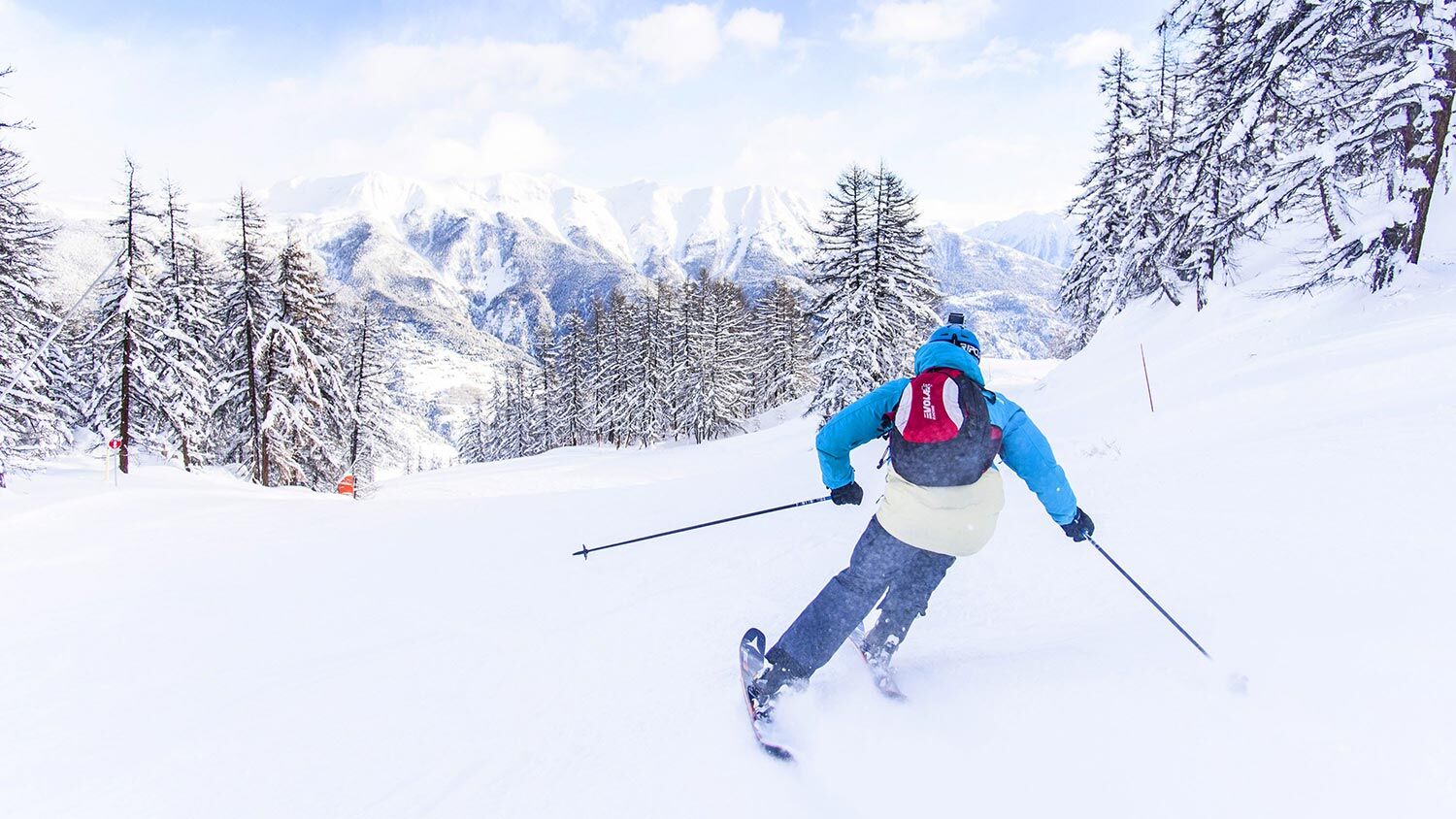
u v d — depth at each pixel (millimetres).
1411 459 4012
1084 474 5918
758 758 2275
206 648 4035
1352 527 3373
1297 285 13430
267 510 11781
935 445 2318
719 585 4352
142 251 25156
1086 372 19359
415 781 2389
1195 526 3967
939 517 2320
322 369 30609
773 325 63469
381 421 39938
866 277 28000
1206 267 17688
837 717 2404
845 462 2639
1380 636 2264
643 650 3373
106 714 3148
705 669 3082
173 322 27109
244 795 2387
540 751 2510
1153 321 19922
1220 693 2158
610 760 2389
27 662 3898
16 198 19016
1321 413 6227
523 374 75250
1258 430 6289
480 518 8625
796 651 2359
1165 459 5758
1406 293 11070
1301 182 12914
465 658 3504
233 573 6172
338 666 3574
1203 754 1901
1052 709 2223
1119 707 2172
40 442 21562
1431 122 11047
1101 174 29484
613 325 61531
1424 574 2676
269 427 28281
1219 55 17938
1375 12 11094
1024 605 3379
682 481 12211
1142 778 1862
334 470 34406
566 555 5750
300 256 29328
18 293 19422
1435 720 1804
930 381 2373
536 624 3943
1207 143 17656
